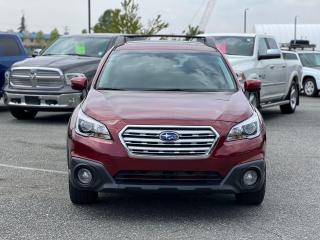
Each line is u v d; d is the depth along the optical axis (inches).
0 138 444.5
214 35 582.2
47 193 286.5
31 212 255.1
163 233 229.0
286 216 253.3
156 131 236.2
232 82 297.0
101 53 551.5
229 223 243.0
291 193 292.7
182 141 236.2
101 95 271.9
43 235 225.6
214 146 238.2
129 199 277.6
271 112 670.5
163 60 306.8
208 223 242.7
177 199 278.8
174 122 237.5
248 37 567.2
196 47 323.3
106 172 238.2
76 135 247.1
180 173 236.5
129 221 244.4
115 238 222.5
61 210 258.5
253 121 251.1
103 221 243.9
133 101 259.3
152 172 236.2
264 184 256.8
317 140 458.6
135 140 237.1
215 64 307.3
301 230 234.4
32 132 475.5
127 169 236.7
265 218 250.1
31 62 522.9
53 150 398.0
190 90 285.6
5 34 624.4
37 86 515.2
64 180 313.7
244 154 242.2
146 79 292.4
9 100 527.2
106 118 244.2
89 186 242.8
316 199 281.6
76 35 585.9
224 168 238.4
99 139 241.3
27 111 556.1
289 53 819.4
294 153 402.0
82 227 235.6
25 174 327.0
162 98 264.4
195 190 237.0
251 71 526.3
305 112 674.2
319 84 948.6
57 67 509.7
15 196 280.5
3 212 254.7
